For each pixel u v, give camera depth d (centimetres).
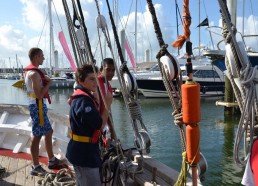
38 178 398
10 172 419
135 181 300
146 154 343
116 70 298
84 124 254
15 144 519
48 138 412
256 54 1246
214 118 1636
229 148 1053
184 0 215
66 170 376
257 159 148
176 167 885
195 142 208
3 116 558
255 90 195
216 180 762
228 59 199
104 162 307
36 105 391
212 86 2577
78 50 335
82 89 260
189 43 213
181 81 242
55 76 4466
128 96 316
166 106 2253
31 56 387
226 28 200
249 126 197
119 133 1320
